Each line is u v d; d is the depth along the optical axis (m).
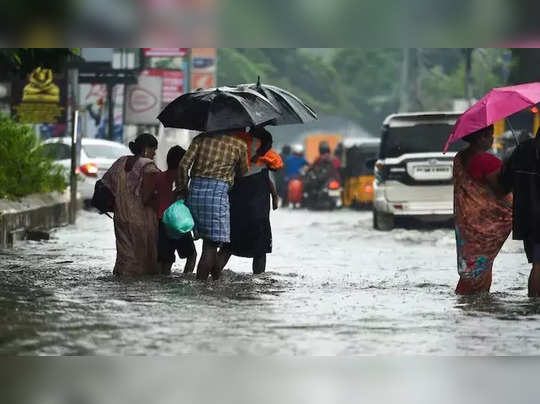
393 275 37.06
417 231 63.88
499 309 27.92
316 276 36.44
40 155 62.97
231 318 25.91
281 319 25.86
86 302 28.48
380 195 65.06
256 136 36.00
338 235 60.84
